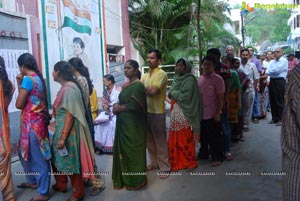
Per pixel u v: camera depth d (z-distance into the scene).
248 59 7.11
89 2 8.38
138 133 3.77
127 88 3.80
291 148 1.62
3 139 3.43
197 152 5.39
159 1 12.93
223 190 3.77
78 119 3.44
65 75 3.47
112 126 5.39
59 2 6.97
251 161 4.79
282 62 7.25
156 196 3.67
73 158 3.46
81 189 3.60
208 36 14.12
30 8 6.09
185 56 12.98
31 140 3.52
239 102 5.66
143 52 13.38
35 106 3.50
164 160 4.27
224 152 4.86
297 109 1.56
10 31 5.09
